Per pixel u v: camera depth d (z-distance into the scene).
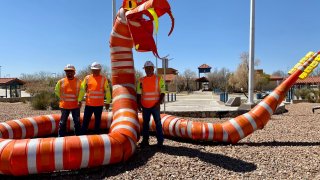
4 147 5.98
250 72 18.39
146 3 6.91
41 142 6.07
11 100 32.22
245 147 8.28
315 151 7.75
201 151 7.76
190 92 71.38
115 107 7.90
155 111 8.06
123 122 7.33
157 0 6.68
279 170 6.39
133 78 8.31
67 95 8.82
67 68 8.77
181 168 6.48
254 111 8.87
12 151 5.91
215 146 8.45
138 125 7.61
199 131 8.62
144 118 8.16
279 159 7.09
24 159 5.89
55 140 6.16
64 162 6.05
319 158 7.14
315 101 27.17
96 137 6.44
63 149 6.05
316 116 15.02
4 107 21.89
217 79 83.38
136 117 7.70
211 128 8.62
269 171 6.33
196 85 85.69
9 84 44.75
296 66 9.46
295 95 35.97
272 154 7.49
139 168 6.50
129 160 7.04
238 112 15.39
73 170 6.54
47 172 6.33
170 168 6.47
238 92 67.56
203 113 15.42
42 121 9.64
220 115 14.59
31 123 9.30
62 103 8.86
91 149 6.22
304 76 9.13
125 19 8.11
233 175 6.13
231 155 7.41
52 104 20.92
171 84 80.00
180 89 80.12
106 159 6.38
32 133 9.27
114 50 8.31
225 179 5.92
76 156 6.11
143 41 7.36
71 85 8.86
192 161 6.89
